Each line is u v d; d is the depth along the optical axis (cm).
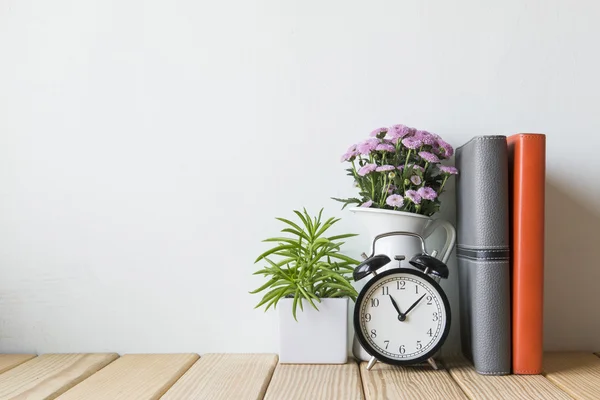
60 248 158
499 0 156
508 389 120
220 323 157
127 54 158
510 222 134
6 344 158
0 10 159
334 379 128
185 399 116
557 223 155
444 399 114
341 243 149
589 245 155
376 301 134
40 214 159
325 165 157
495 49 156
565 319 155
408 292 134
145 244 158
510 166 135
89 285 158
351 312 154
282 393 118
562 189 155
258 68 158
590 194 155
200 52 158
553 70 155
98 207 158
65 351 158
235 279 157
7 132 159
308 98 157
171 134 158
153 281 158
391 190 141
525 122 155
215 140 158
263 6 158
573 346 155
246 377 131
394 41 157
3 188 159
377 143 141
